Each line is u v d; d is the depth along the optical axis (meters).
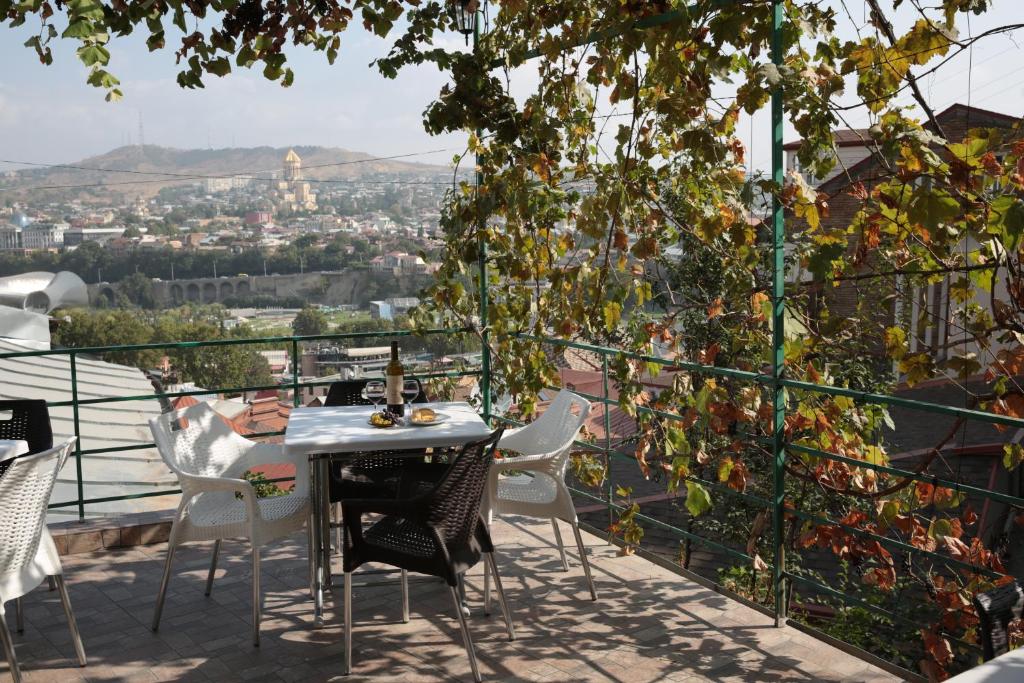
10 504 3.13
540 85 4.61
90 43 3.97
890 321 5.00
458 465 3.25
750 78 3.56
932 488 3.75
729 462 4.04
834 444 3.98
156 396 4.75
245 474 4.73
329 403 4.89
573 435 4.07
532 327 5.21
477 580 4.35
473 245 5.31
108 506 8.26
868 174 4.20
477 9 5.00
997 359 3.89
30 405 4.07
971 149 3.62
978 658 3.53
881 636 6.44
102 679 3.34
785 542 3.97
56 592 4.16
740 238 4.00
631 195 4.18
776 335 3.73
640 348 4.36
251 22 4.68
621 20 3.93
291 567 4.48
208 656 3.53
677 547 9.25
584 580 4.34
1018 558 5.70
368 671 3.41
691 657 3.52
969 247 4.12
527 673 3.39
